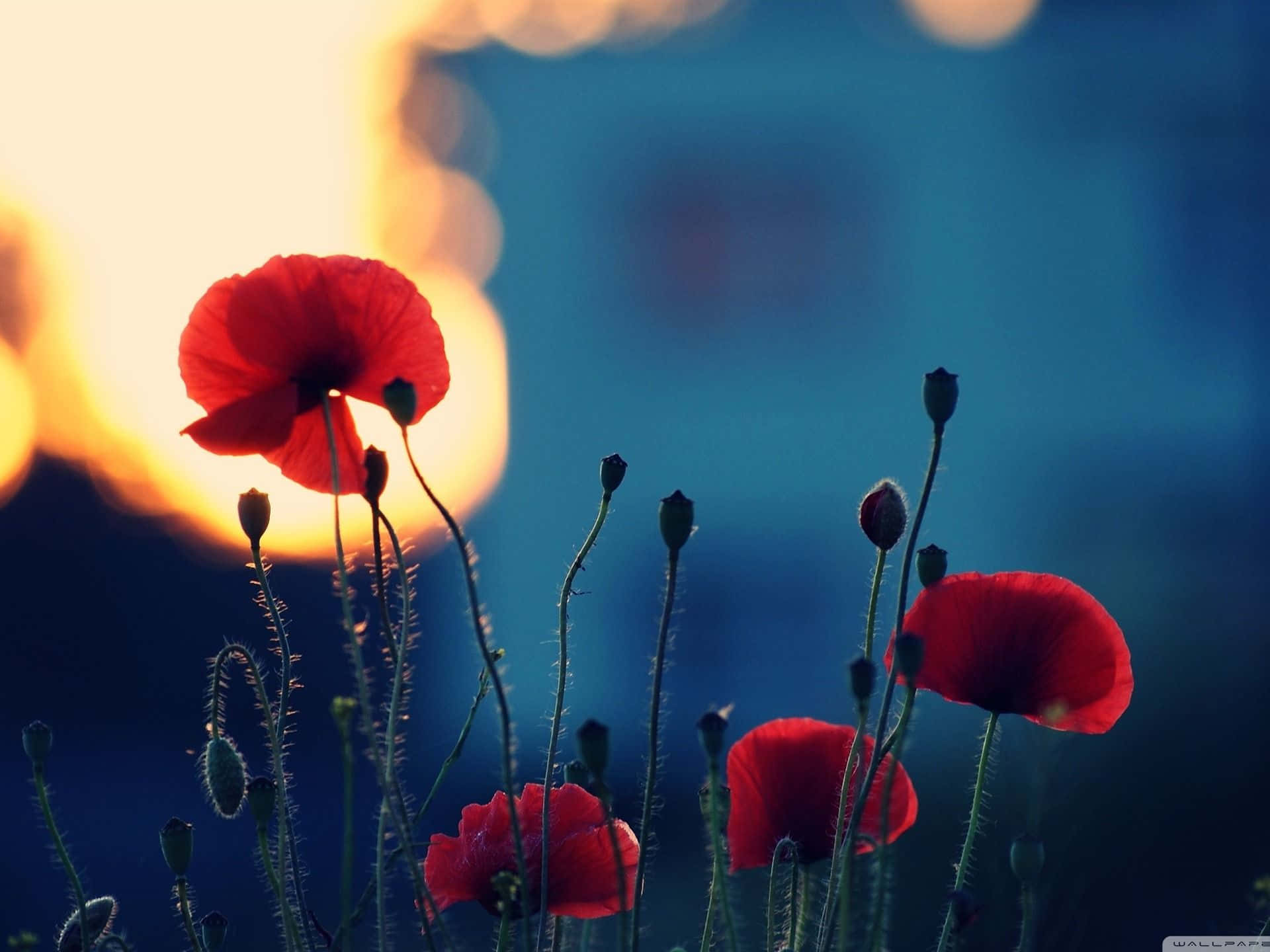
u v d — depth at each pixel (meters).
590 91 12.43
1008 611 1.90
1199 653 8.30
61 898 7.73
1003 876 2.71
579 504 12.08
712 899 1.94
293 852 1.88
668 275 12.38
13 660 11.80
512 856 1.88
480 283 12.62
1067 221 12.20
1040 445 12.08
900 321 12.25
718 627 11.84
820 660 11.76
